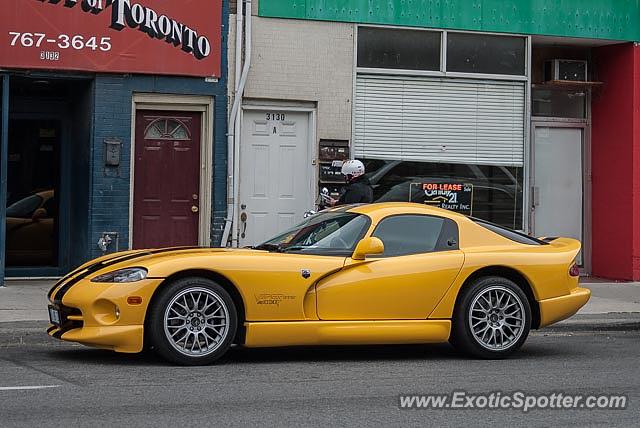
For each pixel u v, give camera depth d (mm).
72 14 13734
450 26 15547
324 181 14930
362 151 15219
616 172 16719
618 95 16719
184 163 14609
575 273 10086
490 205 15836
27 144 15141
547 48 17109
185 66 14258
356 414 7000
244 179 14812
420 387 8117
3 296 12914
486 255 9695
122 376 8352
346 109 15070
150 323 8672
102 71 13891
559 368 9273
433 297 9453
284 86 14805
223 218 14523
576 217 17250
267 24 14719
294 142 15008
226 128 14531
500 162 15891
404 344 10398
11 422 6535
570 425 6785
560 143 17219
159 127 14508
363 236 9500
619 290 15336
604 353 10375
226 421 6684
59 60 13695
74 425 6473
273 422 6680
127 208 14109
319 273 9086
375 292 9258
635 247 16375
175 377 8336
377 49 15312
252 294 8883
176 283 8719
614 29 16328
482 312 9648
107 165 13992
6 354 9656
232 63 14508
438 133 15562
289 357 9727
